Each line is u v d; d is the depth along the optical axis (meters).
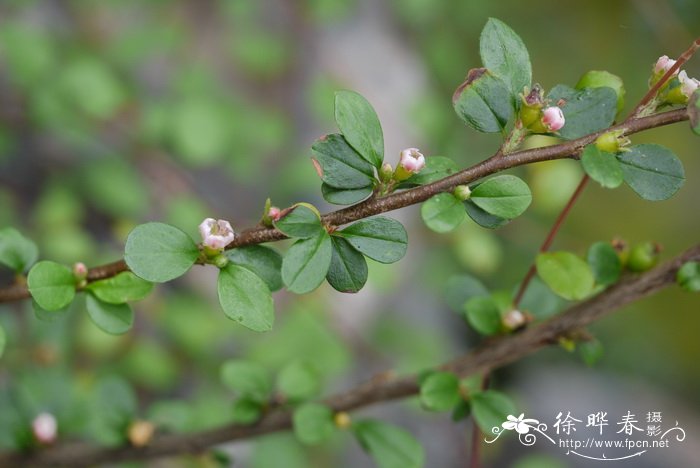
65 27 0.76
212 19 0.81
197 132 0.69
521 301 0.40
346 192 0.34
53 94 0.68
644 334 0.90
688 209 0.93
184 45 0.78
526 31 0.96
